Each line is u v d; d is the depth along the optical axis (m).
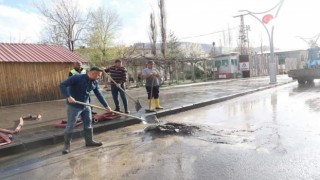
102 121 9.11
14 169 5.75
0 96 15.09
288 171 4.83
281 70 43.09
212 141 6.75
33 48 17.89
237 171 4.94
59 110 12.66
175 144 6.69
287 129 7.51
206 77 34.34
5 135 7.54
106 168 5.43
